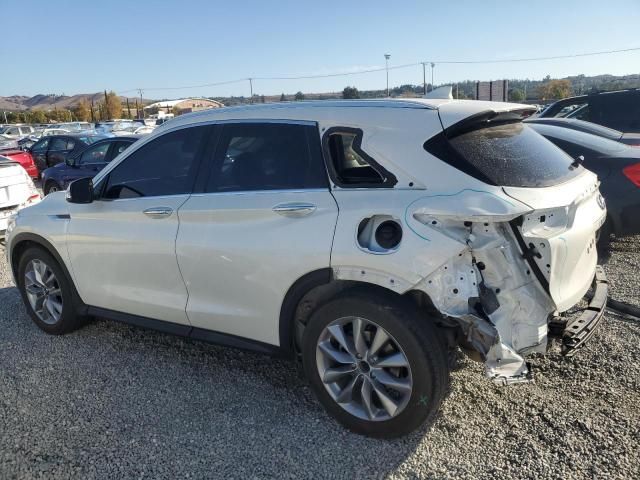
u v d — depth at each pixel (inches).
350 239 113.9
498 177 109.3
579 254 115.8
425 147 113.5
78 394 143.9
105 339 178.7
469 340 109.1
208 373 153.0
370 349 115.9
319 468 111.8
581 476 105.0
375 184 116.9
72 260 169.3
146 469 113.3
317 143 126.1
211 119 145.9
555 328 113.0
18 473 113.2
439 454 113.8
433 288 106.5
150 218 149.2
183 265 141.9
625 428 118.2
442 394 111.5
